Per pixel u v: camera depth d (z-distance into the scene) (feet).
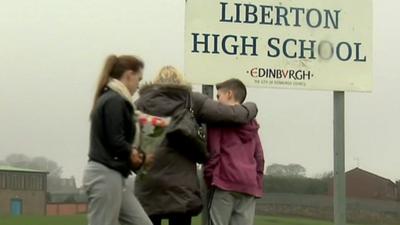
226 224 25.94
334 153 31.24
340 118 31.12
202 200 26.48
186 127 24.64
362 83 31.04
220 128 25.94
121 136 22.52
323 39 30.68
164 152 24.76
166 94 25.08
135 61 23.18
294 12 30.40
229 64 29.76
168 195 24.79
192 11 29.50
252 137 26.27
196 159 25.27
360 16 31.01
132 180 24.06
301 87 30.45
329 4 30.73
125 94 22.82
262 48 30.07
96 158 22.72
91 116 22.91
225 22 29.76
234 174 25.66
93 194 22.75
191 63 29.48
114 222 22.99
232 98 26.35
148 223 23.75
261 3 30.04
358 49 31.04
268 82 30.14
